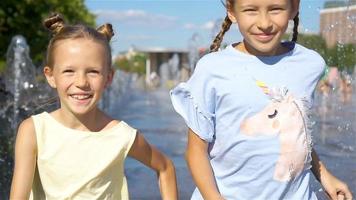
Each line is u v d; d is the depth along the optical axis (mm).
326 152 6336
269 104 2520
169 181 2740
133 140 2592
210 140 2588
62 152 2525
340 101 9328
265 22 2492
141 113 15672
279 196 2539
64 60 2527
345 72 8695
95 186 2535
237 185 2566
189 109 2574
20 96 7477
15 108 6512
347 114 8711
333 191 2713
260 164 2523
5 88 7668
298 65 2602
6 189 5070
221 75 2543
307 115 2566
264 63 2566
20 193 2506
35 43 25938
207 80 2557
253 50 2590
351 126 7953
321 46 8102
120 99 21844
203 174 2545
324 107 9414
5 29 25438
